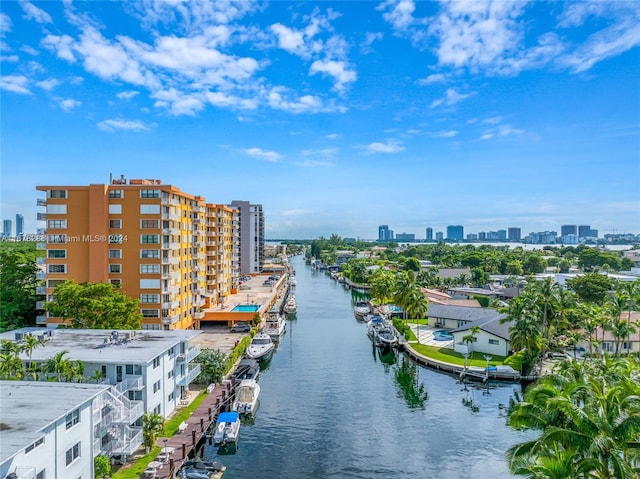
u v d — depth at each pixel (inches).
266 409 2303.2
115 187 3152.1
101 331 2292.1
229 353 3068.4
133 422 1659.7
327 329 4328.3
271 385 2682.1
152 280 3149.6
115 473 1519.4
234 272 5659.5
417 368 3056.1
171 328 3206.2
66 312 2586.1
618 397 1150.3
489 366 2864.2
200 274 4015.8
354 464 1752.0
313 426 2100.1
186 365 2217.0
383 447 1893.5
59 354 1637.6
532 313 2800.2
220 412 2196.1
